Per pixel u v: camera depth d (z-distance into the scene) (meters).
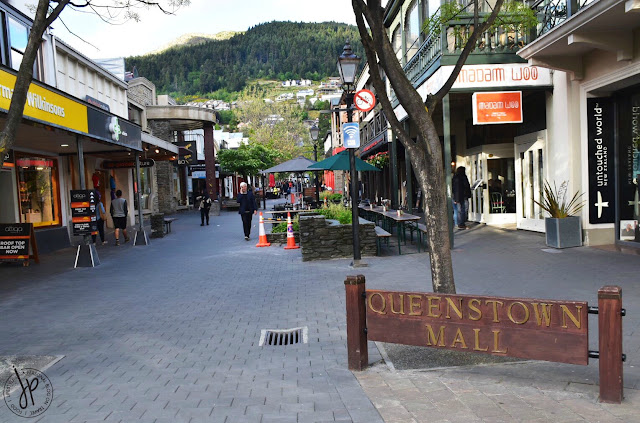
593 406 3.83
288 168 23.48
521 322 4.08
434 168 5.41
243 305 7.80
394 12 18.77
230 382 4.73
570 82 11.44
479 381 4.45
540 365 4.77
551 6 11.10
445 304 4.40
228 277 10.21
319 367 5.03
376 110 25.23
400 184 26.12
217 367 5.17
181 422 3.89
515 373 4.59
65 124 11.84
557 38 9.83
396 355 5.21
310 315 7.03
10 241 12.30
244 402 4.24
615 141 11.02
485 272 9.02
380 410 3.96
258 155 45.47
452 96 13.37
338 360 5.21
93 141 14.66
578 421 3.61
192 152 37.66
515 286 7.83
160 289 9.29
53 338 6.41
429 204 5.46
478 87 11.89
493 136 16.19
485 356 5.00
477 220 17.08
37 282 10.27
